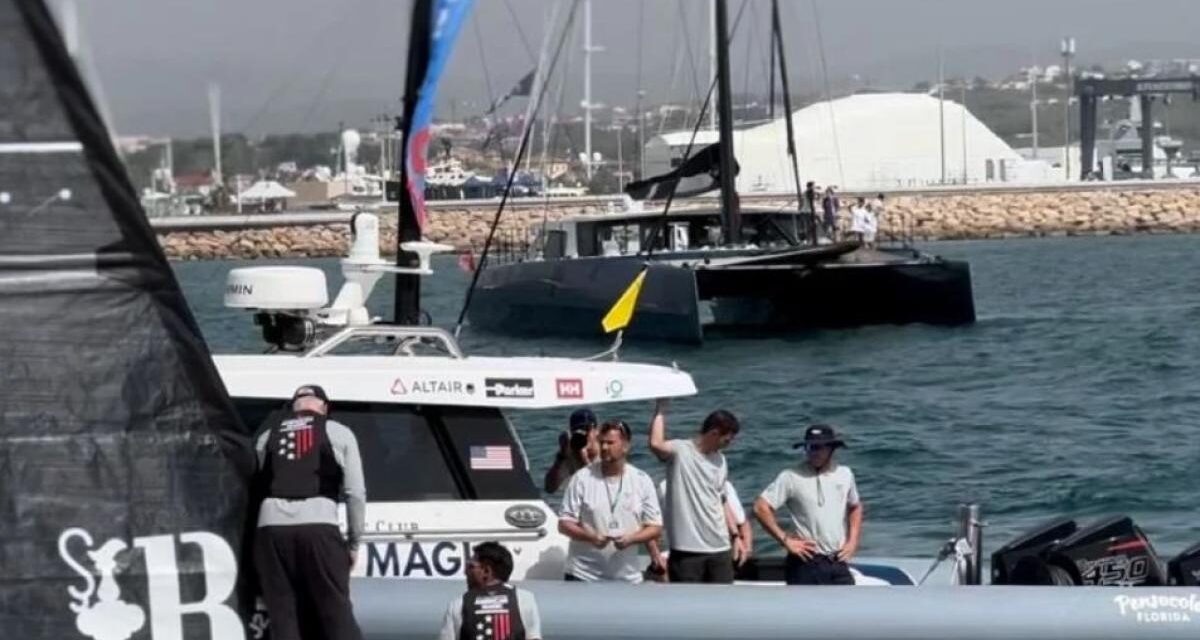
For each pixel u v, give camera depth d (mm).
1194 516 49156
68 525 14922
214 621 15273
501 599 21688
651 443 27406
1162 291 135625
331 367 24609
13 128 14602
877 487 54219
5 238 14766
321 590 18438
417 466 24609
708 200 127250
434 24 26312
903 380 81812
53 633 14891
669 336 95812
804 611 23703
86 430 14961
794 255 95812
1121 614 24078
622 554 25281
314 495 18484
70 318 14914
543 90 37844
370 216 27188
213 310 65188
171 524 15109
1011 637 23938
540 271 102562
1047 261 183750
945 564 28875
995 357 90000
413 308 28438
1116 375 81812
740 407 72375
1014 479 55031
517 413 52719
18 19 14438
